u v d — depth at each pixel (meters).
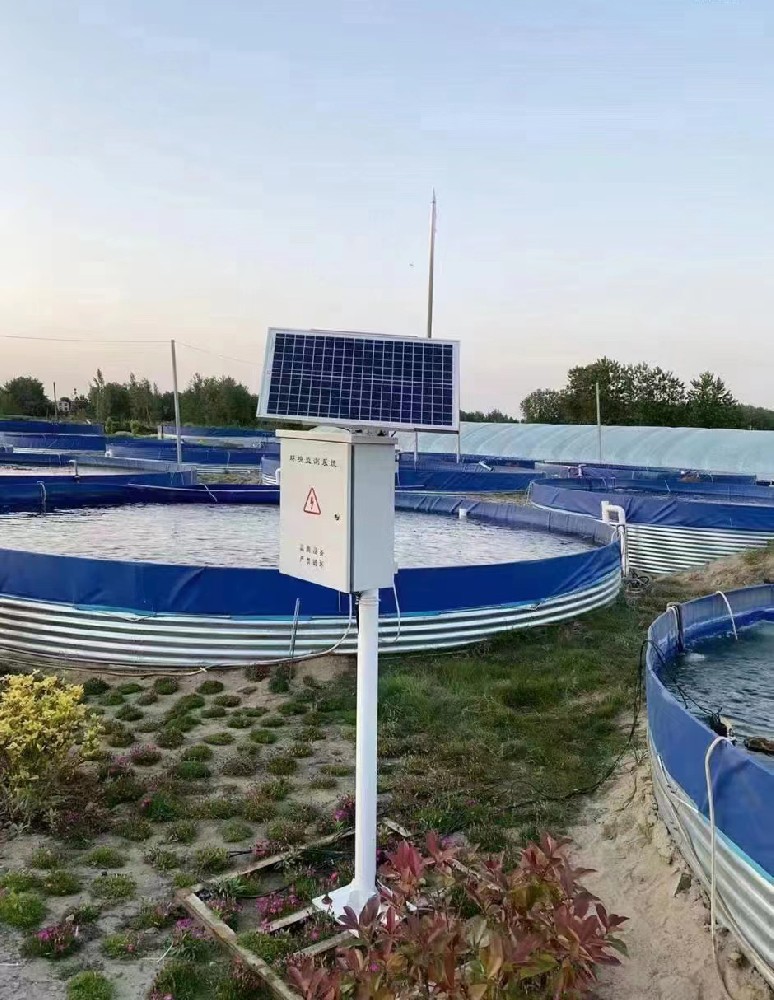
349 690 8.81
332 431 4.86
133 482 24.00
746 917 4.54
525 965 3.60
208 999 4.33
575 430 43.44
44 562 9.67
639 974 4.66
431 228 28.38
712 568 16.78
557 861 4.27
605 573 13.26
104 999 4.23
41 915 4.90
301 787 6.77
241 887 5.24
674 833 5.69
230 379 80.44
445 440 46.09
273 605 9.43
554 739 7.89
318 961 4.50
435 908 4.52
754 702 8.54
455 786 6.83
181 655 9.39
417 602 10.07
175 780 6.67
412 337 5.05
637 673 9.52
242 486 25.73
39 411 87.62
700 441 38.09
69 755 6.70
